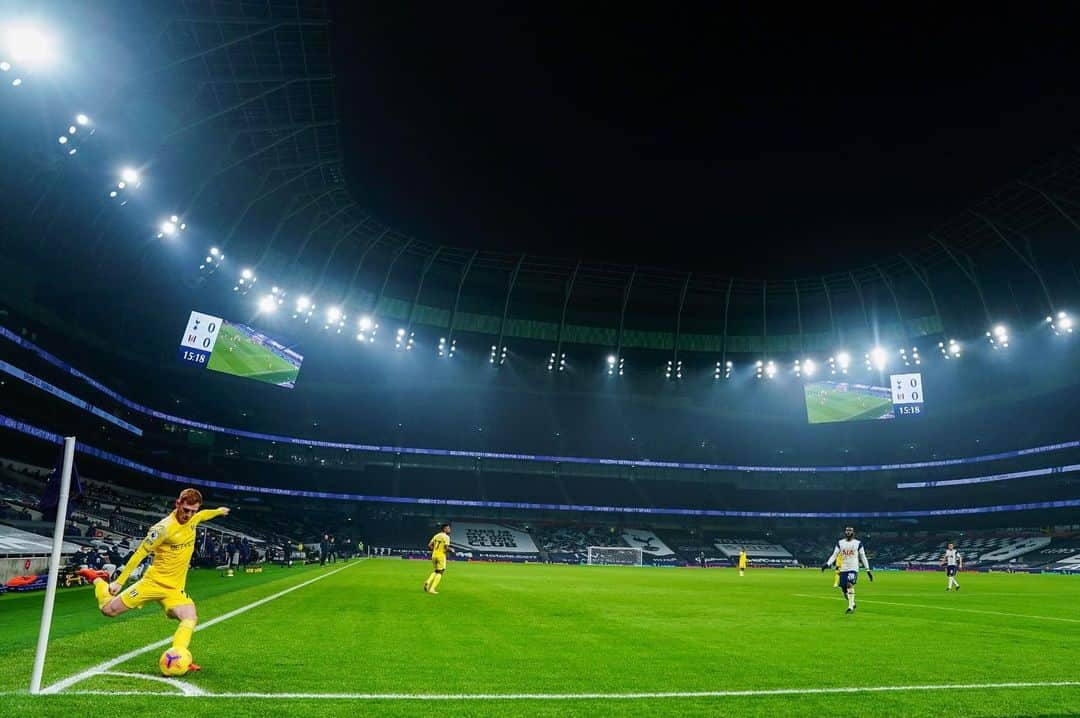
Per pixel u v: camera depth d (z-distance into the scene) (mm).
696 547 80750
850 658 9672
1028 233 59531
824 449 86312
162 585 7484
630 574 43344
